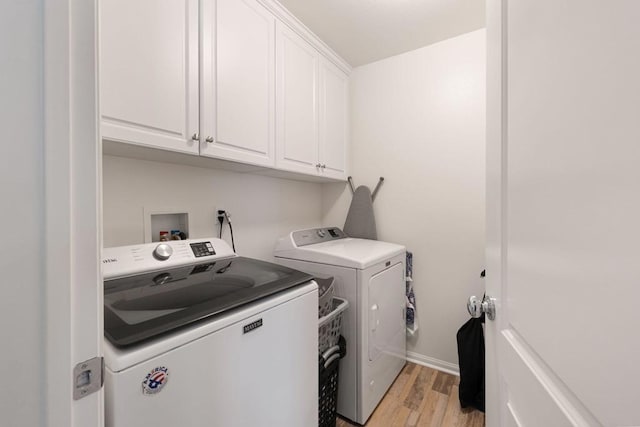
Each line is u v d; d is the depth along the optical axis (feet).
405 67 7.20
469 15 5.73
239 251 6.00
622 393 1.04
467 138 6.46
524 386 1.88
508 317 2.19
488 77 2.71
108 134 3.05
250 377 2.72
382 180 7.58
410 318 6.97
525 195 1.85
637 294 0.99
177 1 3.67
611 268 1.10
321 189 8.55
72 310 1.29
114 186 4.12
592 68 1.20
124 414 1.85
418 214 7.09
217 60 4.13
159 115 3.49
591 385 1.21
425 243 7.01
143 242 4.42
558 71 1.45
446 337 6.78
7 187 1.11
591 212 1.21
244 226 6.12
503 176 2.28
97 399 1.40
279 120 5.34
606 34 1.12
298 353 3.33
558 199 1.45
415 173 7.12
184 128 3.77
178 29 3.68
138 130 3.30
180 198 4.93
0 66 1.09
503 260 2.30
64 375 1.27
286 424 3.15
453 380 6.41
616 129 1.07
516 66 1.99
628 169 1.02
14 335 1.14
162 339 2.10
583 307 1.26
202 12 3.93
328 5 5.39
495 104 2.48
